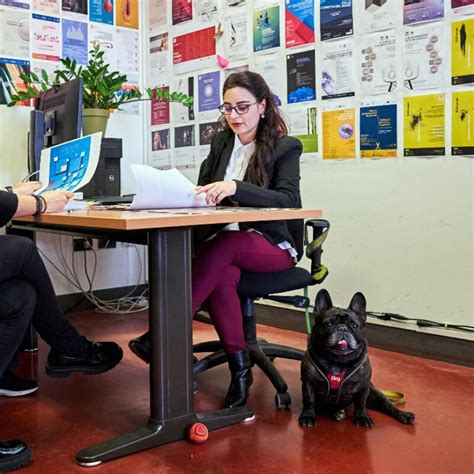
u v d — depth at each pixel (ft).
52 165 6.24
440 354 7.88
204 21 10.74
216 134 7.33
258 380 7.11
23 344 8.45
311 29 9.00
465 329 7.59
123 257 11.86
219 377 7.23
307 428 5.58
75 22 10.98
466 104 7.38
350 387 5.55
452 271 7.67
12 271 4.92
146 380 7.12
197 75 10.96
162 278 4.99
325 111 8.92
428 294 7.93
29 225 6.47
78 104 7.32
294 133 9.36
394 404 6.18
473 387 6.79
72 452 5.08
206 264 5.89
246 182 6.30
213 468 4.75
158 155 11.91
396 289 8.28
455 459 4.90
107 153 9.26
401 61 7.98
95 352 6.25
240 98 6.55
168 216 4.47
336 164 8.85
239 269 6.10
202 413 5.53
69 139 7.38
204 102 10.87
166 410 5.16
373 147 8.37
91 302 11.42
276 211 5.15
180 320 5.15
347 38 8.57
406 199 8.06
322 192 9.07
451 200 7.61
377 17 8.19
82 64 11.10
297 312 9.64
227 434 5.43
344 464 4.82
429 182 7.80
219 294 5.99
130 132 11.91
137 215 4.58
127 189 11.82
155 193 5.23
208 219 4.67
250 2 9.89
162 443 5.13
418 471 4.68
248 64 10.03
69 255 11.07
